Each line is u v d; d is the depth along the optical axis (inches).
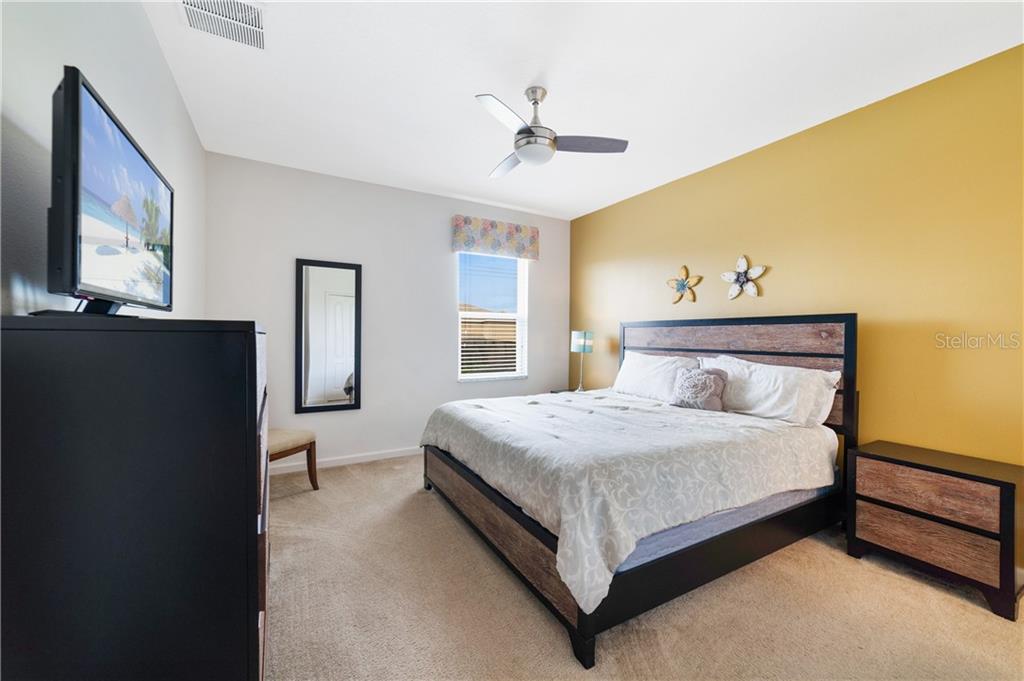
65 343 28.0
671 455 72.1
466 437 99.1
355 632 64.1
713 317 136.7
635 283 166.6
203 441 31.4
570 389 202.2
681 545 69.6
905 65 84.1
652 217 158.7
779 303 118.5
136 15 66.1
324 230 143.4
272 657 58.7
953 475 73.9
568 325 202.5
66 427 28.1
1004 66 80.1
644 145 121.0
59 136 31.2
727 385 114.5
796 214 114.1
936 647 61.5
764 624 66.2
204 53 81.2
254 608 32.9
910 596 73.5
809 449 90.4
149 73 72.6
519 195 166.4
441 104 99.7
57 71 42.0
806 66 84.4
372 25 73.7
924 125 90.7
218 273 127.6
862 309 101.0
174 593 30.9
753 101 97.7
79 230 31.6
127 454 29.5
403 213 157.8
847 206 103.7
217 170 127.4
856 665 58.1
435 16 71.5
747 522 79.6
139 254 46.8
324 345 143.5
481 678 55.9
